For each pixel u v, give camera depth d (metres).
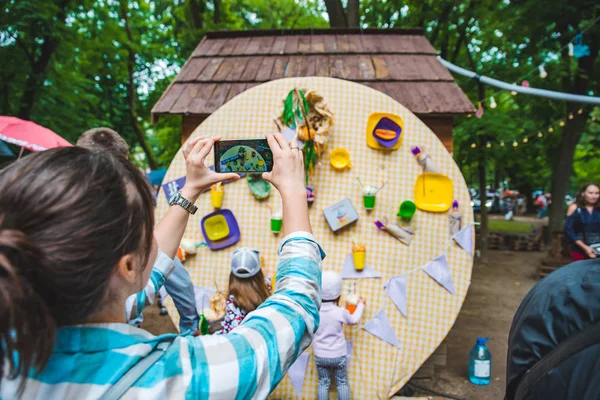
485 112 9.27
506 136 8.80
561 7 7.91
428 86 4.02
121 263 0.67
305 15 13.88
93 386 0.63
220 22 10.83
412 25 10.13
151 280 1.12
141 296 1.09
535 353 0.92
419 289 2.98
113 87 13.38
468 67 11.06
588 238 4.95
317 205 3.07
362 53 4.78
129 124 14.02
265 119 3.16
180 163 3.21
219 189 3.13
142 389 0.64
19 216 0.59
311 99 3.05
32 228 0.58
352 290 2.99
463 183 3.01
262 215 3.11
